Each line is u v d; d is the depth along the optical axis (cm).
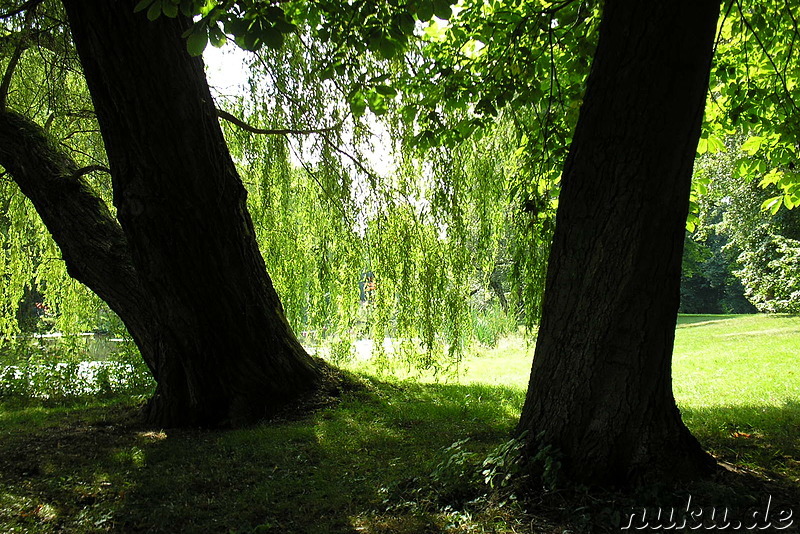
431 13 353
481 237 747
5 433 602
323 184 706
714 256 3719
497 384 905
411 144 600
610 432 360
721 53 634
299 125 685
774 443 474
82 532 355
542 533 323
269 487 421
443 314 774
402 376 992
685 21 323
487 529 329
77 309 916
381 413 640
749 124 624
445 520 349
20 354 944
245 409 621
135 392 876
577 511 336
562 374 377
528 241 561
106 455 506
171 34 483
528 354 1506
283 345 680
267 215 728
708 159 1825
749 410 607
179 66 494
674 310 362
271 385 648
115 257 639
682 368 1035
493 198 737
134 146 503
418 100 632
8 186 849
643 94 333
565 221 376
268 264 757
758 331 1519
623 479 361
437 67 605
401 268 748
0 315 901
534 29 536
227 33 324
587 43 518
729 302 3891
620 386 357
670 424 370
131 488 425
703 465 379
